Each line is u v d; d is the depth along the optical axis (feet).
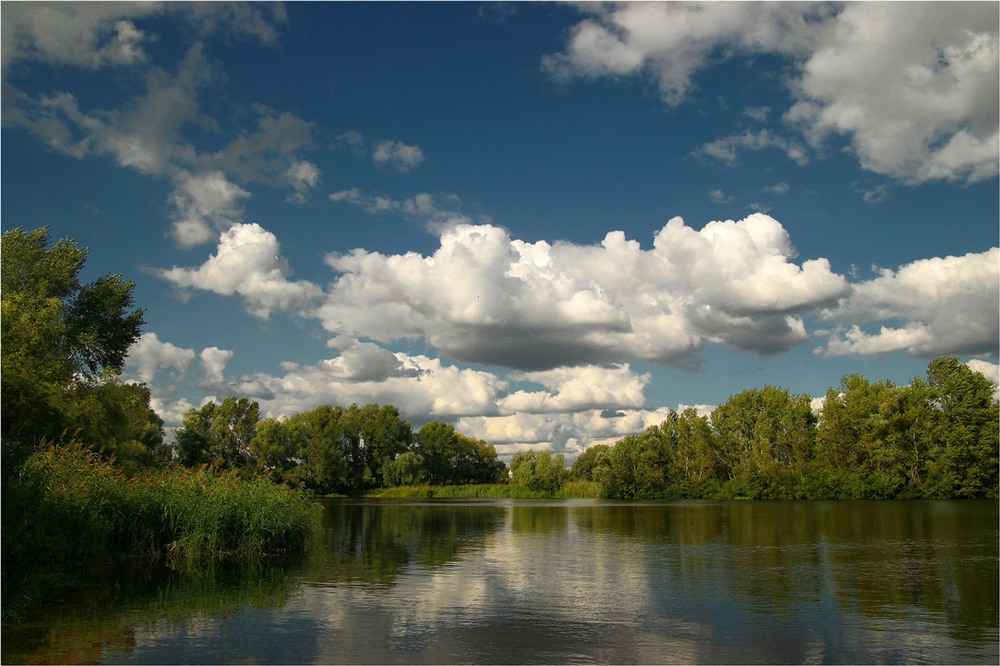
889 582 68.85
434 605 56.49
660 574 74.69
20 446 62.69
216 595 60.39
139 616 51.72
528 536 123.24
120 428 144.05
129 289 151.23
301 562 83.35
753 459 322.14
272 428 340.80
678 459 352.28
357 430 424.46
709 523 157.69
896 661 40.81
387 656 41.27
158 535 83.46
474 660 40.45
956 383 275.39
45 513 67.97
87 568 75.20
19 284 131.23
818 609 55.42
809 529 136.87
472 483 530.27
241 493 88.84
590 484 384.06
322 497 407.44
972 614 53.42
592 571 76.74
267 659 40.42
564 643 44.52
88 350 144.15
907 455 278.26
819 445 300.40
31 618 50.88
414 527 147.43
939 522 153.99
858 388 297.94
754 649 43.21
